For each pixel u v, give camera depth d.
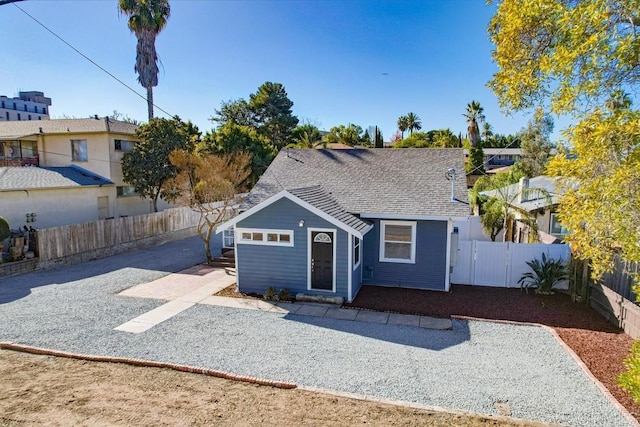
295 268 12.47
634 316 9.12
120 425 5.78
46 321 10.29
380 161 16.58
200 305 11.69
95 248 18.41
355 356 8.27
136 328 9.84
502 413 6.21
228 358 8.14
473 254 13.83
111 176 24.97
